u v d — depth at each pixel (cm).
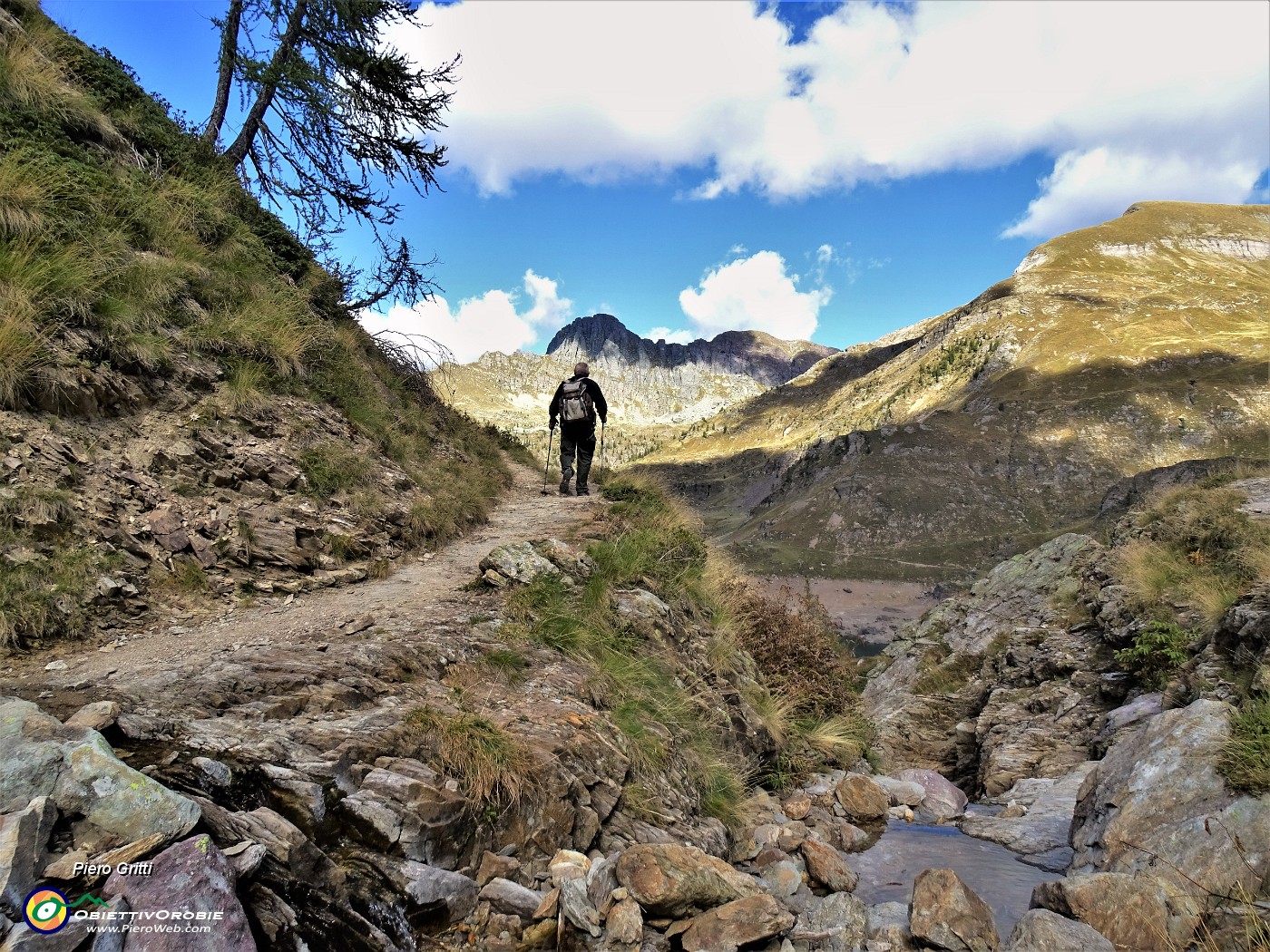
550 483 1527
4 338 487
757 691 824
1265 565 992
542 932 289
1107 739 948
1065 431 18738
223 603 504
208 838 209
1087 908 367
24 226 590
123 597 445
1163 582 1189
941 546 15738
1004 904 449
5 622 367
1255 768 466
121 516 499
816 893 449
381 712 363
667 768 488
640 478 1274
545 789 361
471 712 400
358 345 1227
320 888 239
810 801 663
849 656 1230
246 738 302
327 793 284
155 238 793
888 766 1059
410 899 262
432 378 1503
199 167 1066
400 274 1423
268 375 789
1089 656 1274
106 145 886
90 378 554
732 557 1104
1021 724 1173
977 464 18400
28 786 206
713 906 324
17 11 906
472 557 774
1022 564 2098
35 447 480
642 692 548
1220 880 401
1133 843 475
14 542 412
